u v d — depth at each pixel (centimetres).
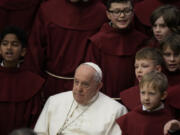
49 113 1909
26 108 2012
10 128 1992
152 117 1748
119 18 2119
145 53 1903
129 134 1767
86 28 2262
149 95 1717
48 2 2330
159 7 2133
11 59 1998
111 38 2173
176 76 1936
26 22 2348
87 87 1828
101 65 2175
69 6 2283
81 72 1828
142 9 2314
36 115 2011
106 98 1900
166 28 2084
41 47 2288
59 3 2303
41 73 2277
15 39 1988
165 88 1733
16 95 2005
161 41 1988
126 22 2127
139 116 1766
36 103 2025
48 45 2278
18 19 2336
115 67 2164
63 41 2269
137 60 1912
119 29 2164
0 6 2317
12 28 2009
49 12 2295
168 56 1927
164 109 1761
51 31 2277
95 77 1833
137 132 1752
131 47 2170
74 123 1869
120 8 2108
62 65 2267
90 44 2195
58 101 1923
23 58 2253
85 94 1838
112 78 2167
